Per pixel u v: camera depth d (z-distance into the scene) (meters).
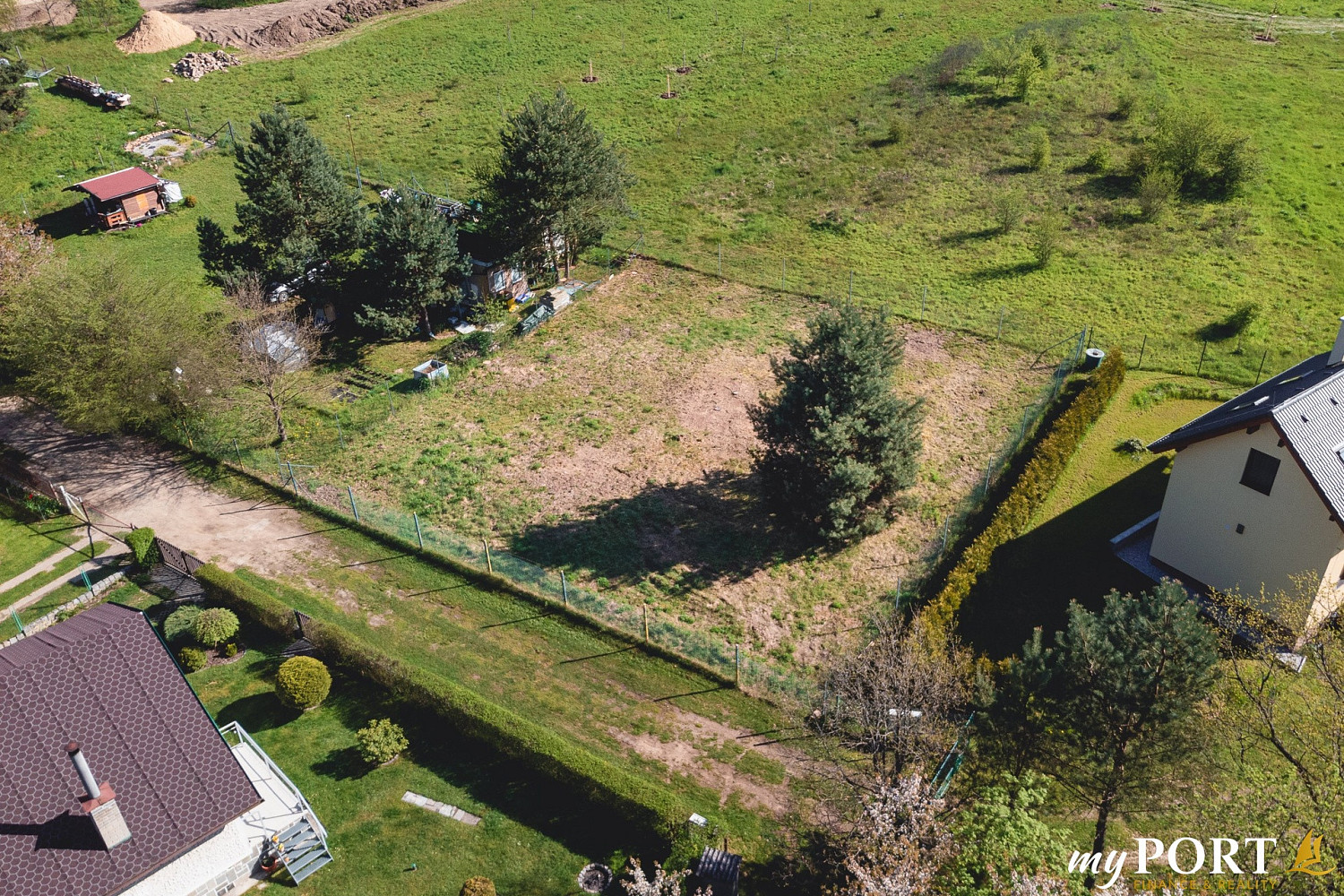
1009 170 70.62
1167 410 48.25
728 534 41.22
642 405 49.28
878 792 26.45
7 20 90.56
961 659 31.42
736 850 28.59
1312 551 33.59
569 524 41.81
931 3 96.31
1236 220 63.28
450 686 32.53
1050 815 28.95
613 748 31.89
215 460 46.47
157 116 80.12
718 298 58.62
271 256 52.59
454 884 27.83
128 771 26.88
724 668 34.81
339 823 29.58
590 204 57.56
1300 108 76.25
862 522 39.38
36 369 44.44
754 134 77.00
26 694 27.00
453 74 87.62
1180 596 26.86
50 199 69.12
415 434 47.62
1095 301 57.03
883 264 61.72
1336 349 35.91
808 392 37.72
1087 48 86.44
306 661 33.38
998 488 42.97
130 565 40.38
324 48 92.62
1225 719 27.19
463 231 58.62
